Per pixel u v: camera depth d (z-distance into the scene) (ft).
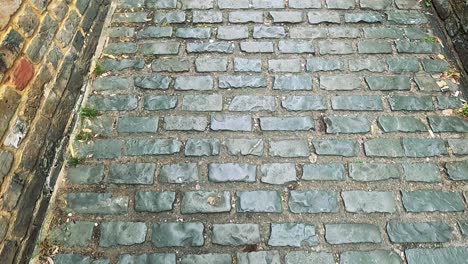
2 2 7.98
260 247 8.42
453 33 12.03
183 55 11.81
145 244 8.46
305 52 11.89
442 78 11.33
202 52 11.87
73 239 8.51
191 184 9.29
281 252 8.36
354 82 11.20
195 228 8.66
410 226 8.72
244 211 8.89
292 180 9.35
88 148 9.85
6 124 7.79
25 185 8.25
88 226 8.68
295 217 8.82
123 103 10.71
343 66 11.56
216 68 11.49
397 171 9.52
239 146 9.89
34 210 8.48
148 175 9.41
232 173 9.45
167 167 9.55
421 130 10.24
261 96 10.87
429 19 12.86
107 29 12.46
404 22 12.75
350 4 13.23
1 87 7.73
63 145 9.71
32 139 8.59
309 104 10.70
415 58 11.80
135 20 12.73
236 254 8.33
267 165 9.59
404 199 9.09
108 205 8.97
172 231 8.62
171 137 10.08
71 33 10.62
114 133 10.14
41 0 9.30
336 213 8.88
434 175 9.46
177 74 11.36
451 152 9.85
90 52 11.53
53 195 9.07
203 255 8.32
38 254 8.32
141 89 11.02
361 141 10.02
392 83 11.19
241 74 11.35
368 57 11.80
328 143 9.97
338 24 12.67
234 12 12.96
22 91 8.37
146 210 8.90
